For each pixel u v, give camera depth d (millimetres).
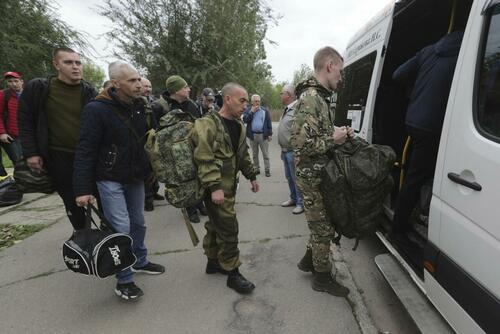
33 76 10945
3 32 9836
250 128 7090
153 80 13344
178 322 2480
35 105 2812
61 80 2830
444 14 3084
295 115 2350
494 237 1426
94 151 2430
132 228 2969
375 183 2238
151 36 12758
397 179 3387
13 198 5328
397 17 3143
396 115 3572
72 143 2932
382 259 2793
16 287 2984
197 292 2857
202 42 13141
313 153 2295
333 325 2412
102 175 2510
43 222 4574
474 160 1564
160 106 4371
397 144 3633
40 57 11039
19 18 10383
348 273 3105
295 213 4723
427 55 2434
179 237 4000
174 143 2514
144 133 2711
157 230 4223
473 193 1565
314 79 2398
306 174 2439
